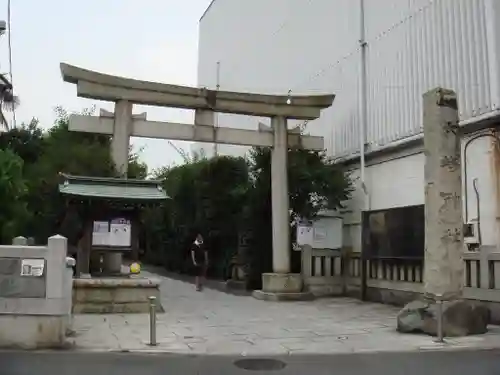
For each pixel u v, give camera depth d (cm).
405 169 1716
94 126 1678
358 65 1962
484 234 1382
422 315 1127
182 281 2577
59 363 824
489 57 1384
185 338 1067
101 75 1681
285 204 1905
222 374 770
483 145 1404
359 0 1975
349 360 875
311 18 2348
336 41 2133
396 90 1758
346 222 2003
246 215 2094
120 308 1422
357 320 1335
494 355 915
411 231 1581
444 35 1553
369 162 1895
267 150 2086
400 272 1628
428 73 1612
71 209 1509
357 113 1958
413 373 780
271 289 1839
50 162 1977
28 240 1501
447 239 1154
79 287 1405
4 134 2423
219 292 2078
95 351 927
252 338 1076
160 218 3256
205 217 2494
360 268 1841
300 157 2014
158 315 1402
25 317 939
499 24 1362
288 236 1902
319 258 1922
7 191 1555
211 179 2397
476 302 1269
